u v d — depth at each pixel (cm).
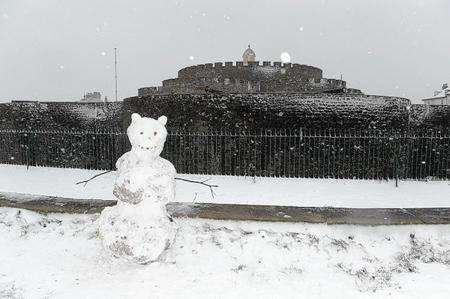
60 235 620
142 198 509
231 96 1305
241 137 1300
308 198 1008
